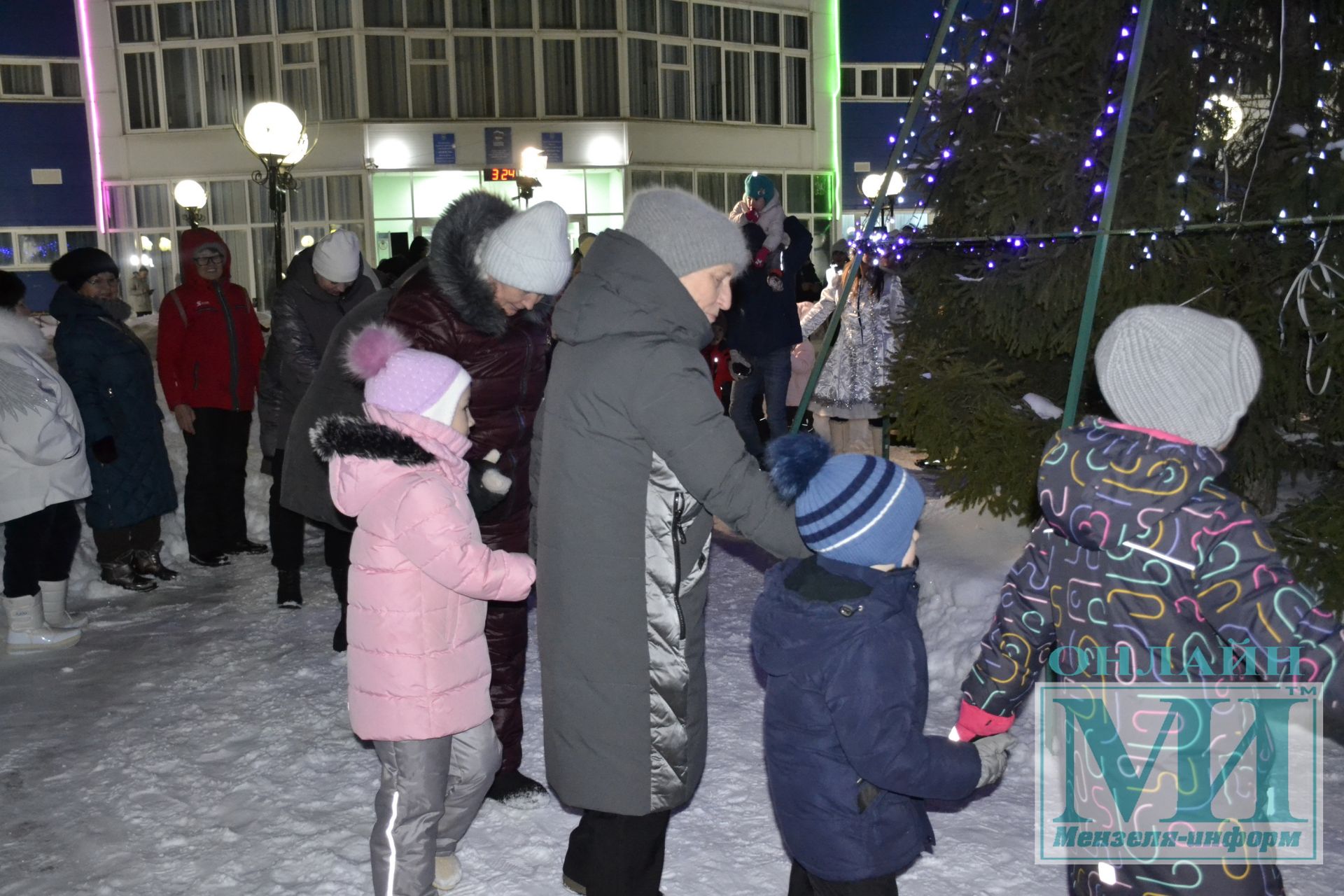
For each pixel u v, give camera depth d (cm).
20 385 509
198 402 678
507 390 336
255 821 353
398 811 278
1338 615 360
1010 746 227
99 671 503
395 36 2588
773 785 231
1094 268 335
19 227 2697
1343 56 421
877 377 844
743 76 2881
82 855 335
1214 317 199
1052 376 543
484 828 344
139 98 2736
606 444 246
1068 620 206
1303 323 393
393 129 2603
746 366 774
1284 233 386
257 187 2709
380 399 276
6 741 424
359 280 552
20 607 530
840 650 212
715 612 563
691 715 254
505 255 304
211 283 683
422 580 274
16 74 2669
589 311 249
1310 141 415
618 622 249
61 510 539
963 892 294
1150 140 409
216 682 482
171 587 645
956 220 513
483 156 2633
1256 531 188
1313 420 444
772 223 730
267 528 779
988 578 469
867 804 219
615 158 2694
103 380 613
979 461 480
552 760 260
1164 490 189
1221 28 448
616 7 2662
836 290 860
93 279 607
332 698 458
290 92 2658
